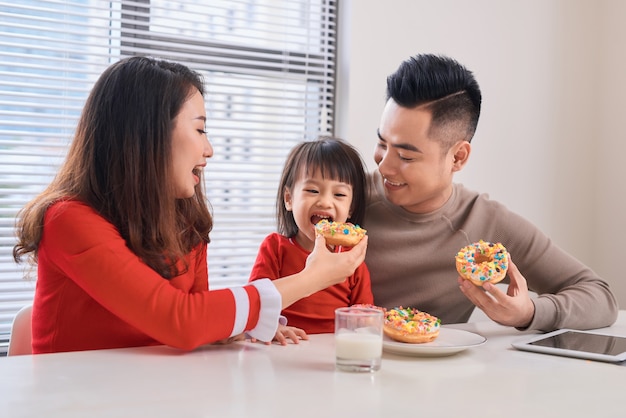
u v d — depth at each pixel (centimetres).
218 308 120
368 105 245
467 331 141
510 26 272
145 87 135
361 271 175
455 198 181
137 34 229
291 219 180
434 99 160
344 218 172
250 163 245
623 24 282
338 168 170
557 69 284
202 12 235
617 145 284
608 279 288
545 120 282
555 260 174
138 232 132
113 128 134
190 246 152
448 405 92
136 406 89
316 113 251
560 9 283
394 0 248
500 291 138
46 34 219
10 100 215
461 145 171
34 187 219
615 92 285
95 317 132
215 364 111
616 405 95
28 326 148
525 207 280
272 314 124
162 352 119
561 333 143
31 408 87
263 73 243
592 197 295
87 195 133
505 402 95
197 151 140
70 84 222
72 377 102
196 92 142
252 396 94
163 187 135
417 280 178
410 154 162
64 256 123
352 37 241
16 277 212
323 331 169
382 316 111
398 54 249
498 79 271
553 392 101
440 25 257
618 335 151
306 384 100
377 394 96
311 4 250
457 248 177
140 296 118
